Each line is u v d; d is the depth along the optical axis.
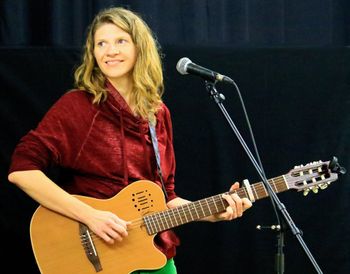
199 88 5.56
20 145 4.18
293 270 5.69
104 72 4.25
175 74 5.54
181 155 5.56
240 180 5.61
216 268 5.61
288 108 5.69
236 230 5.62
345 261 5.73
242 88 5.64
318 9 6.18
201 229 5.59
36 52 5.31
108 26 4.28
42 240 4.12
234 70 5.62
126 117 4.25
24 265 5.30
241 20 6.02
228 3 6.00
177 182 5.55
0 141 5.27
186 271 5.56
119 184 4.21
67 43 5.60
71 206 4.07
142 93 4.32
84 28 5.61
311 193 5.70
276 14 6.12
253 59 5.65
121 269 4.14
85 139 4.18
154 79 4.42
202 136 5.58
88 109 4.21
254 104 5.66
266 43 6.14
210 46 5.59
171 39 5.87
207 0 5.95
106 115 4.23
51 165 4.23
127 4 5.71
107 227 4.06
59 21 5.55
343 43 6.21
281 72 5.69
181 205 4.24
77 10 5.59
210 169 5.59
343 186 5.71
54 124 4.16
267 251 5.65
